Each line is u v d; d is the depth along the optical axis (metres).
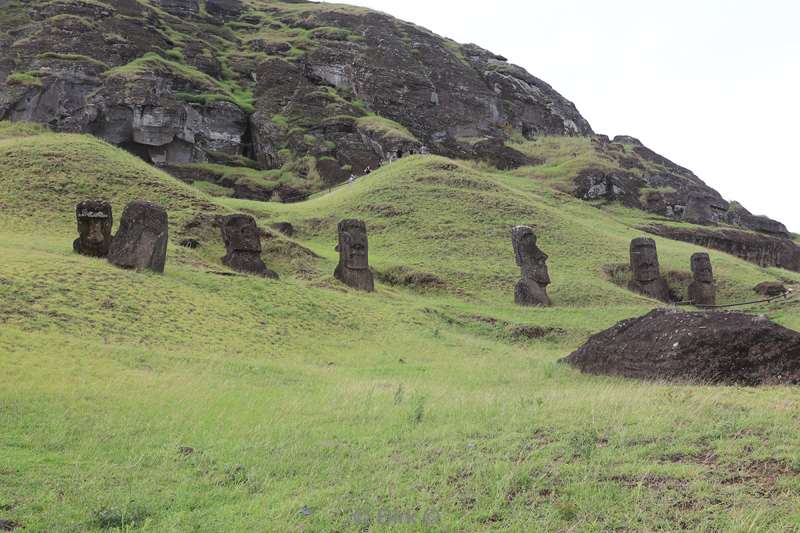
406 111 96.44
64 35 81.00
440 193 57.44
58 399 11.86
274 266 38.56
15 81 68.69
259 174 75.69
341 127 83.19
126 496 7.84
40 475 8.36
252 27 115.50
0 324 17.36
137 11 95.62
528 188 70.94
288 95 91.31
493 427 10.53
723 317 15.62
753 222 89.50
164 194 42.62
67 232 34.94
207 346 20.38
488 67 120.69
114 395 12.62
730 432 9.22
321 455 9.52
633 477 7.91
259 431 10.78
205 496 8.02
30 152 43.34
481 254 47.19
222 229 34.06
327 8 123.69
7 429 10.10
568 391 14.09
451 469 8.57
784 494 7.20
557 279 43.03
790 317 35.44
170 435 10.43
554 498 7.48
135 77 72.25
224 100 83.50
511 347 28.34
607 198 76.69
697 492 7.37
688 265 48.84
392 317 29.52
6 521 6.92
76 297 21.20
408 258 45.62
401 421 11.34
